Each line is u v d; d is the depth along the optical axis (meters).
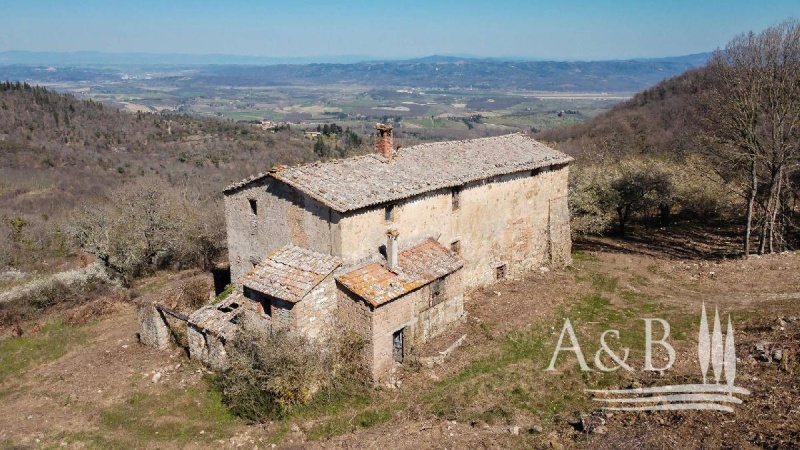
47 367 22.23
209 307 21.16
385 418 16.47
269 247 21.89
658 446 13.05
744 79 27.62
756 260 27.69
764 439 12.49
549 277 27.92
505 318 22.78
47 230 43.31
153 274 33.94
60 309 28.16
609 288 26.36
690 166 38.44
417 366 19.11
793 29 26.17
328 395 17.59
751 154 27.66
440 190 22.56
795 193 32.25
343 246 18.97
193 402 18.44
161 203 36.75
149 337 23.02
